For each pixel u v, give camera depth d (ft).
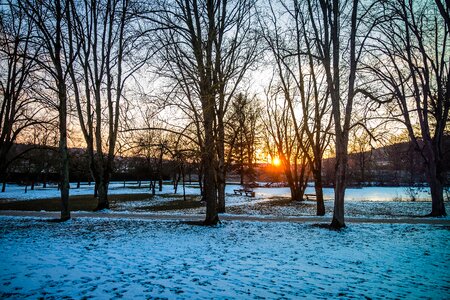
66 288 17.80
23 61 45.52
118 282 18.95
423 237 33.09
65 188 43.27
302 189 95.71
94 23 56.59
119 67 57.36
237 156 157.58
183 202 82.64
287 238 32.48
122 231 35.73
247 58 43.09
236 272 21.33
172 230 36.45
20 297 16.37
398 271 21.84
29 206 69.82
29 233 34.27
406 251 27.35
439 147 53.01
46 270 21.09
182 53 36.45
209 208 40.34
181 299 16.47
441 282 19.60
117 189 139.54
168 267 22.25
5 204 75.25
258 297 16.98
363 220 45.62
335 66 39.24
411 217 50.39
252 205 75.77
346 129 38.65
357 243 30.40
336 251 27.30
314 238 32.55
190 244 29.53
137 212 55.93
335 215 38.65
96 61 57.06
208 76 37.11
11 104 48.19
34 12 42.55
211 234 34.30
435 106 53.11
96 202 79.71
